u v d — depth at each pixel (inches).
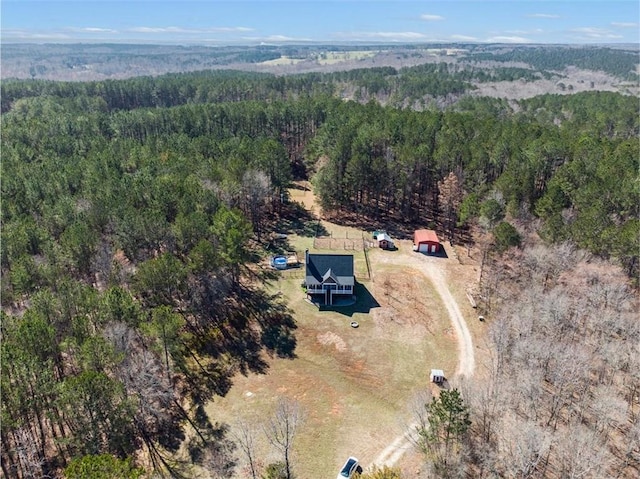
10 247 2315.5
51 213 2655.0
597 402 1676.9
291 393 1958.7
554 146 3444.9
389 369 2096.5
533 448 1430.9
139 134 4911.4
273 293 2613.2
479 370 2073.1
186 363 2101.4
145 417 1800.0
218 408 1879.9
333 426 1793.8
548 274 2418.8
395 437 1745.8
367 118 4478.3
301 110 5017.2
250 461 1556.3
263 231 3388.3
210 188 3031.5
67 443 1566.2
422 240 3115.2
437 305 2544.3
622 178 2997.0
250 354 2181.3
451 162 3543.3
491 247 2775.6
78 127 4729.3
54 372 1704.0
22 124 4736.7
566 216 2773.1
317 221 3612.2
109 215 2603.3
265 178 3334.2
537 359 1831.9
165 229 2481.5
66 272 2289.6
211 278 2370.8
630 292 2226.9
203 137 4045.3
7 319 1708.9
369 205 3767.2
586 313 2103.8
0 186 3019.2
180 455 1678.2
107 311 1843.0
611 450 1598.2
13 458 1562.5
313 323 2383.1
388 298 2596.0
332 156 3587.6
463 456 1550.2
